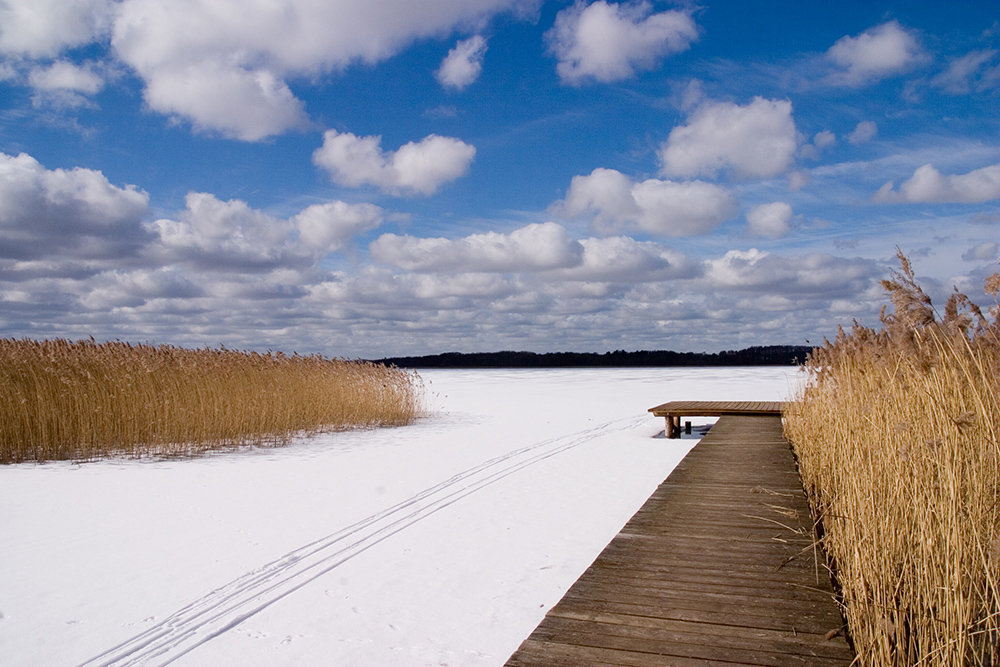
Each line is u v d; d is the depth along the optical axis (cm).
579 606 353
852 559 321
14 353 1136
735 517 544
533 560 539
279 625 413
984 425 293
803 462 695
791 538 479
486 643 386
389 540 598
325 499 765
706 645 304
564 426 1585
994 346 317
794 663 284
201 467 984
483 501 754
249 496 782
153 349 1367
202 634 400
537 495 785
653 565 421
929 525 267
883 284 340
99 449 1109
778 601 356
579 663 287
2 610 437
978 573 259
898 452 319
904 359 358
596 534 614
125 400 1145
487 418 1781
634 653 296
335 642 388
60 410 1089
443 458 1078
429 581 491
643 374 5375
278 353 1562
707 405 1444
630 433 1453
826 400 604
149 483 858
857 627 290
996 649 255
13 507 721
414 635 398
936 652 244
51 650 379
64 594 465
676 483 696
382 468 980
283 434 1291
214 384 1289
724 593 370
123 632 403
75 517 679
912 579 280
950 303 329
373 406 1595
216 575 504
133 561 537
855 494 359
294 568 521
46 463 1010
